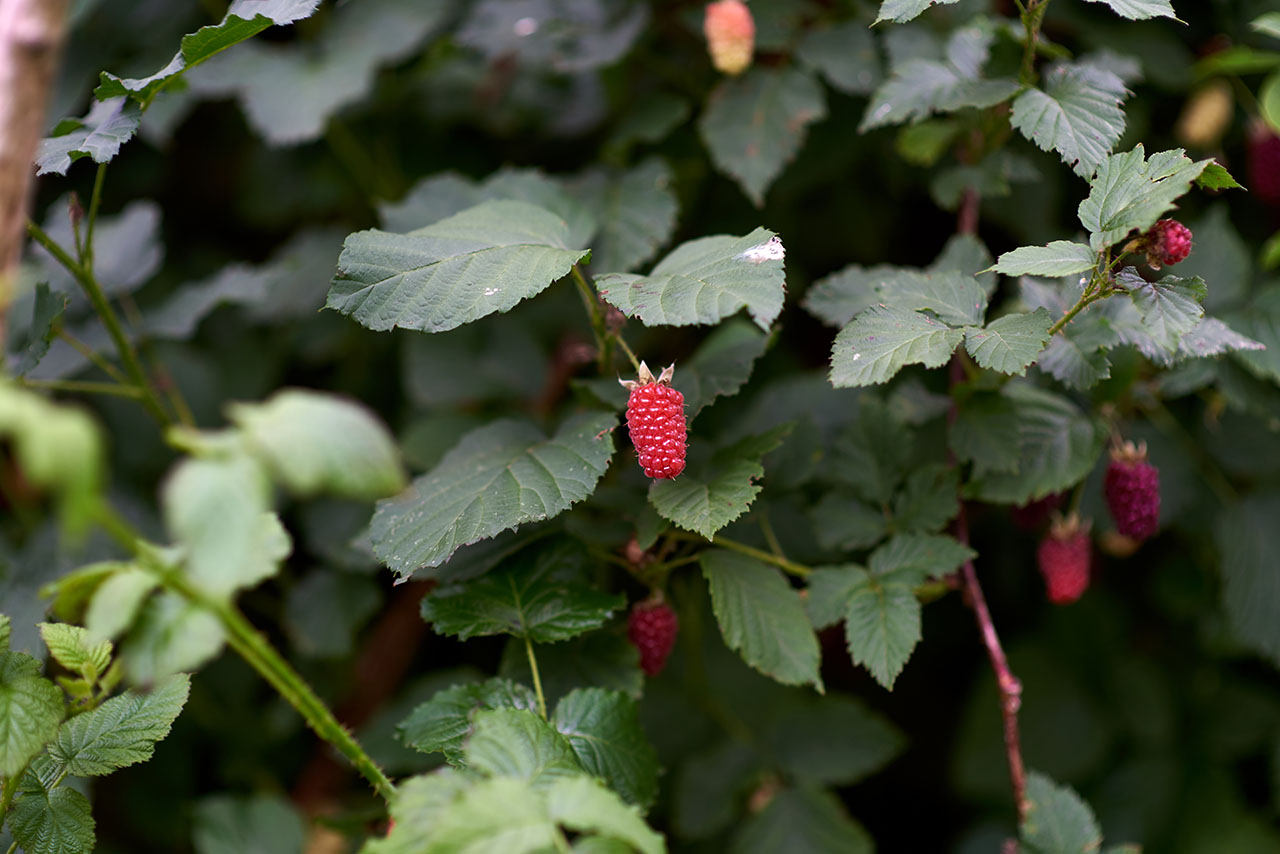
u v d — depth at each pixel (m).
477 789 0.98
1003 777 1.32
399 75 1.35
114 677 1.03
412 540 1.08
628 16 1.26
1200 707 1.33
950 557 1.12
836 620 1.11
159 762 1.33
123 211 1.39
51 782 1.03
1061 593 1.15
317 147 1.38
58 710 1.02
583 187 1.24
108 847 1.33
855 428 1.15
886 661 1.10
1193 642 1.33
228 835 1.23
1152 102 1.28
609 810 0.98
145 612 0.97
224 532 0.90
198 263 1.41
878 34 1.24
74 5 1.27
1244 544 1.22
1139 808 1.32
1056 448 1.13
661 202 1.22
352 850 1.17
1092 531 1.23
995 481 1.13
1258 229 1.29
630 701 1.08
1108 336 1.10
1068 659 1.34
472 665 1.37
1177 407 1.24
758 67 1.24
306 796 1.33
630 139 1.25
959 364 1.16
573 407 1.28
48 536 1.22
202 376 1.36
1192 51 1.28
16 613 1.18
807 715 1.25
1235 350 1.15
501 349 1.32
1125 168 1.05
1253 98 1.26
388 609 1.37
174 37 1.33
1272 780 1.32
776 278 1.04
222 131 1.40
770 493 1.15
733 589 1.11
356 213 1.38
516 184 1.19
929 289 1.10
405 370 1.32
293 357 1.38
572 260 1.07
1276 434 1.22
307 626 1.28
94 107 1.13
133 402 1.34
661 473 1.06
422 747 1.06
